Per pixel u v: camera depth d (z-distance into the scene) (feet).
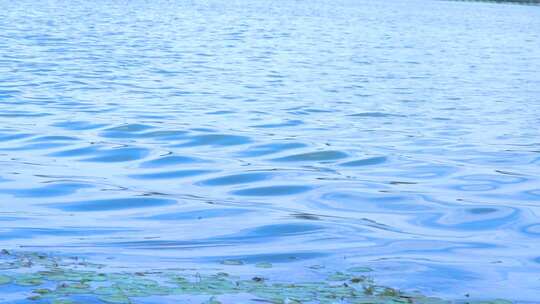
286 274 26.21
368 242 30.99
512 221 34.81
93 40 124.88
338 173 44.09
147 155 47.57
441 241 31.40
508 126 61.82
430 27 207.00
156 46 120.16
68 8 203.31
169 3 256.32
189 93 74.23
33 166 43.80
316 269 27.02
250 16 213.05
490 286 25.55
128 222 33.45
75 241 30.30
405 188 40.78
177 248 29.68
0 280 23.59
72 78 81.00
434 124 62.08
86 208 35.68
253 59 108.37
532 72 107.34
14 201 36.47
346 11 268.82
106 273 25.17
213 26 170.09
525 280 26.40
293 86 82.28
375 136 56.03
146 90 75.00
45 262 26.55
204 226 33.01
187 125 57.41
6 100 66.23
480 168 46.21
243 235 31.73
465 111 69.46
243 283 24.62
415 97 77.87
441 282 25.84
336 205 37.06
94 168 43.88
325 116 64.44
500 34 191.62
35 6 203.21
